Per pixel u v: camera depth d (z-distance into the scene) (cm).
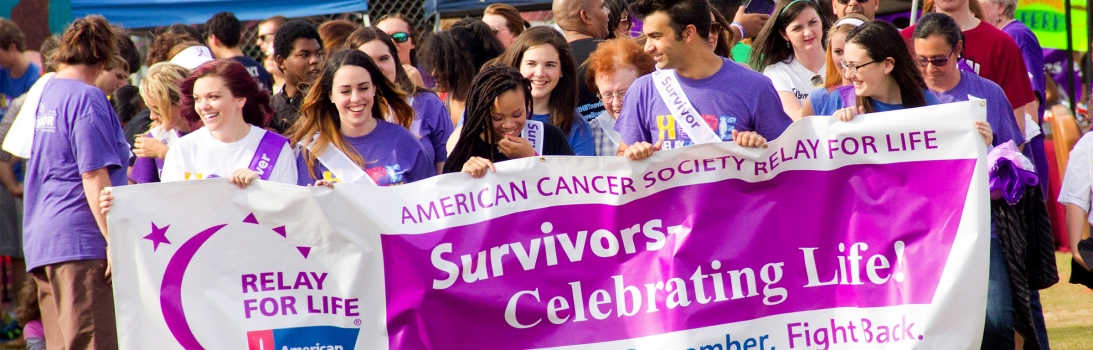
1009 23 639
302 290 385
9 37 704
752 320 388
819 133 388
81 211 471
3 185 640
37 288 559
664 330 387
